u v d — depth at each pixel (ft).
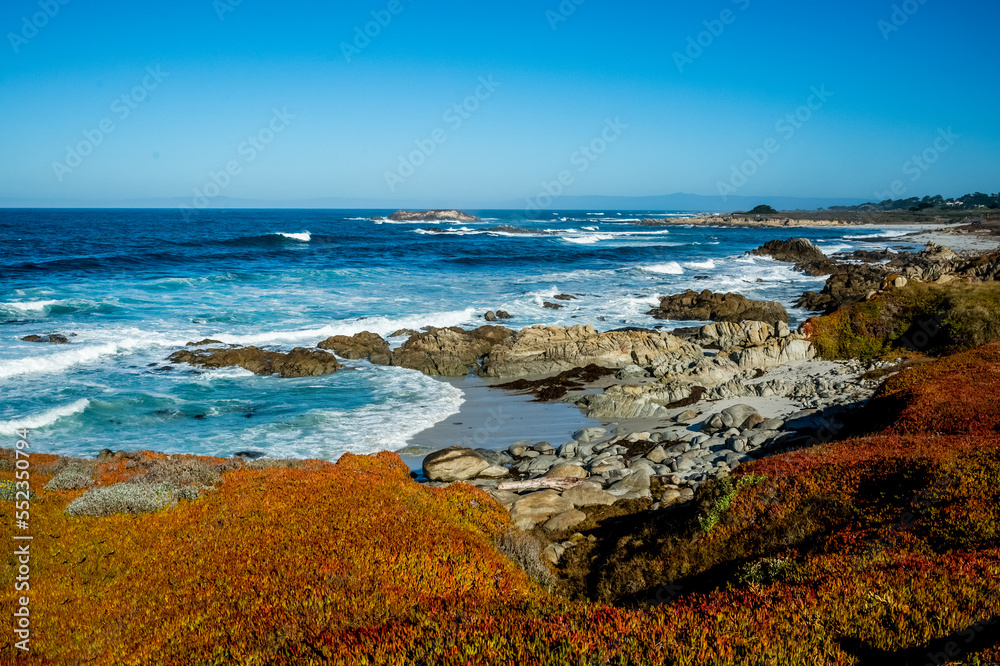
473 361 127.95
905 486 45.78
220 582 37.32
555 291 209.56
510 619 30.81
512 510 57.98
